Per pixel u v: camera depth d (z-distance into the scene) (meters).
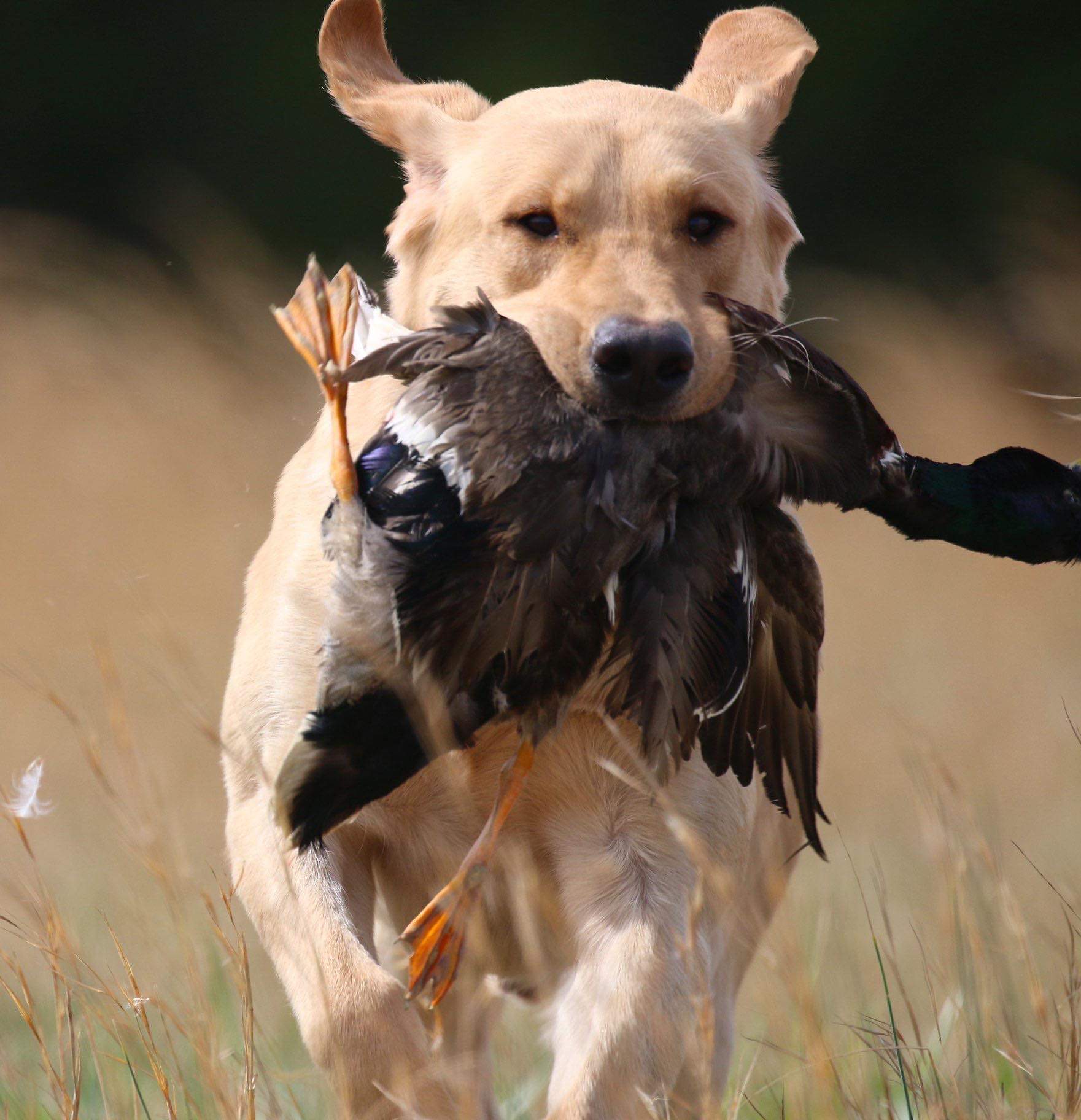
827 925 16.81
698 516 11.39
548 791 13.07
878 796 26.34
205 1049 12.80
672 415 11.40
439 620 11.01
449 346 11.32
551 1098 12.65
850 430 11.62
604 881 12.98
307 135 64.31
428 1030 14.05
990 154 64.25
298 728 12.84
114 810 17.11
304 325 11.38
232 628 31.84
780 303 14.95
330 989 11.91
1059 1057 12.78
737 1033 17.17
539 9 67.06
